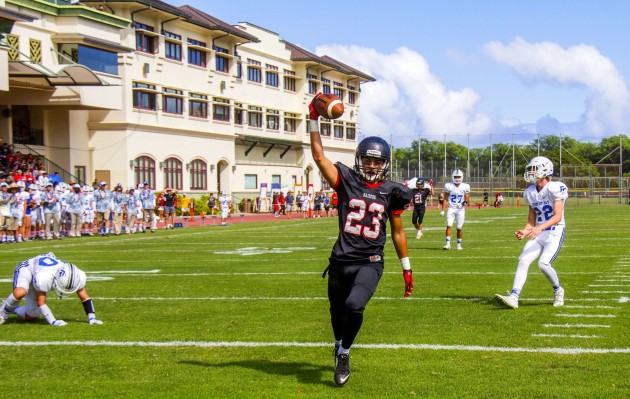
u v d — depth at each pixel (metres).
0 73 26.84
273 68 56.16
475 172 73.31
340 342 5.62
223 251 17.64
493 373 5.64
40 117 34.59
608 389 5.15
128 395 5.21
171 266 14.05
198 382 5.54
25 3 30.61
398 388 5.28
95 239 23.17
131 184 38.16
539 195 8.59
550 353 6.25
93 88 33.56
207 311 8.68
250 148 52.59
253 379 5.61
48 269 7.91
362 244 5.46
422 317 8.02
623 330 7.15
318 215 44.81
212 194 43.62
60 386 5.46
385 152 5.55
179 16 41.00
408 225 29.16
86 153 37.47
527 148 83.62
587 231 23.16
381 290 10.16
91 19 33.59
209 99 46.19
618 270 12.28
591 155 101.06
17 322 8.12
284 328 7.56
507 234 22.53
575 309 8.42
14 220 21.66
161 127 40.75
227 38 47.94
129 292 10.41
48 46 32.44
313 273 12.48
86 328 7.69
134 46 38.31
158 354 6.46
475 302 9.05
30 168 29.22
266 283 11.20
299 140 59.81
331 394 5.18
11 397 5.19
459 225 17.12
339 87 65.25
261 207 50.69
